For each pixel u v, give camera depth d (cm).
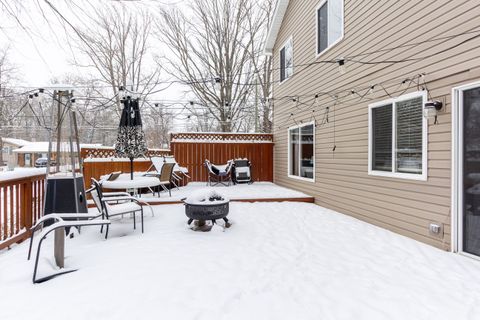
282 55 904
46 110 934
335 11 586
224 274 276
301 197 679
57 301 221
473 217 320
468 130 323
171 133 964
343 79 555
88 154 743
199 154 973
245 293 240
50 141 425
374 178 470
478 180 314
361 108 502
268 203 651
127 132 535
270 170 1006
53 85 425
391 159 436
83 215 313
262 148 1003
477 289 249
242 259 316
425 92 370
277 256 327
